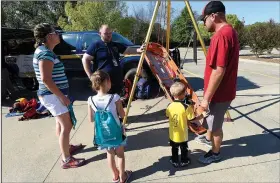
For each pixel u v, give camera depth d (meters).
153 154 4.04
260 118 5.39
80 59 8.02
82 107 6.62
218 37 3.18
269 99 6.69
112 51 4.65
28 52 8.26
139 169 3.64
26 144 4.55
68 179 3.48
